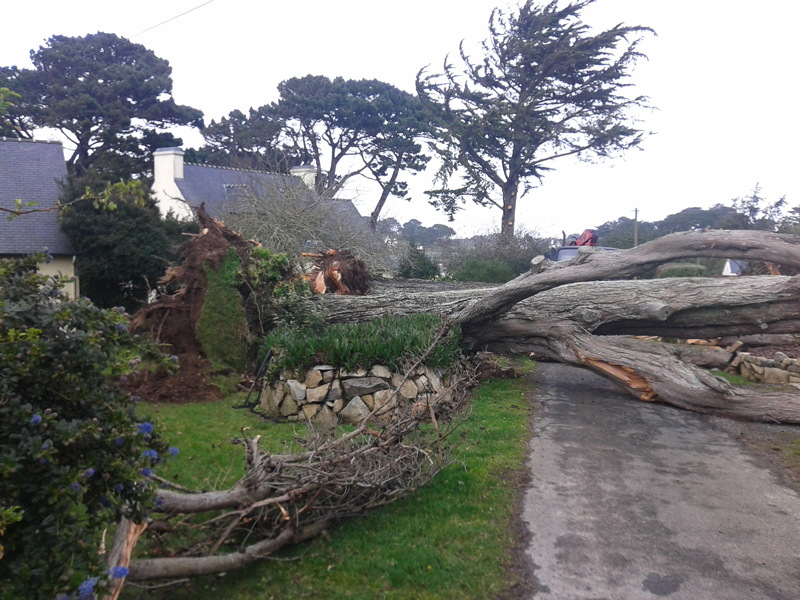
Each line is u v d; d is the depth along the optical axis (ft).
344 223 61.46
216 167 107.34
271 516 13.85
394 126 115.14
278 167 61.93
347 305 32.65
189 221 73.97
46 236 62.34
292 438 21.02
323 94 119.96
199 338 28.22
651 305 29.12
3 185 66.23
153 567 10.91
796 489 17.62
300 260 52.42
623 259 29.22
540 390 29.99
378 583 12.51
